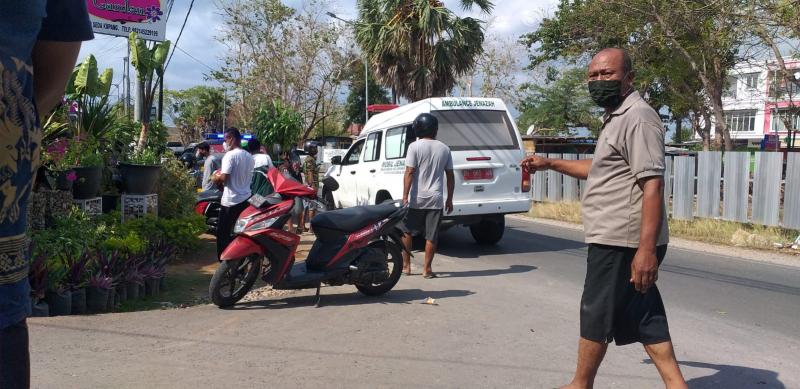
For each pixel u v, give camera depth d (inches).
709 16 601.9
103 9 500.7
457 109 402.6
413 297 272.1
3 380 57.6
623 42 768.9
